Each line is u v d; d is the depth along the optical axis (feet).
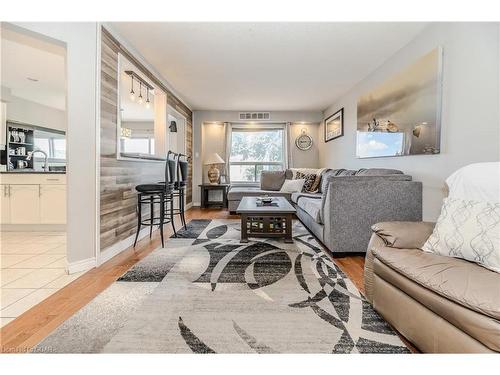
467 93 7.37
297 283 6.86
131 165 10.71
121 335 4.65
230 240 11.01
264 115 21.58
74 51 7.61
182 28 9.14
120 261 8.63
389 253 5.10
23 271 7.74
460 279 3.76
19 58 11.77
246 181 22.72
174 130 18.84
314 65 12.28
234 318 5.21
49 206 12.92
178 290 6.43
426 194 9.04
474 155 7.17
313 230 11.41
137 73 11.21
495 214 4.48
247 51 10.89
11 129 17.21
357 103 14.34
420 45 9.39
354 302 5.91
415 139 9.41
